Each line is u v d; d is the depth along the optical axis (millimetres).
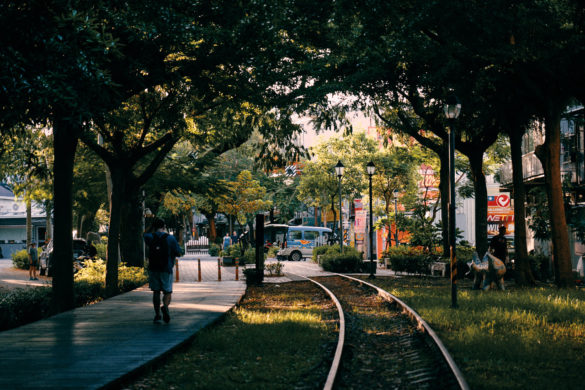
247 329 10258
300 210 65625
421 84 17609
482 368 6980
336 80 18688
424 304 13523
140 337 8992
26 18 7176
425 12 13336
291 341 9133
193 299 15031
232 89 14648
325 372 7219
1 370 6773
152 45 12023
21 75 7148
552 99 16812
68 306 13656
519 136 18344
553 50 14750
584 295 14703
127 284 18953
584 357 7547
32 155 12844
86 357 7508
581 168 21125
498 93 17141
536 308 12172
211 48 13203
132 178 19469
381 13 13078
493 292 16172
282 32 13961
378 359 8172
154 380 6859
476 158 21922
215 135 19156
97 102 8328
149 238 10477
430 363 7582
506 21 13094
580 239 21156
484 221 21812
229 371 7211
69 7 7391
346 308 14562
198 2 11922
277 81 15633
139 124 19047
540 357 7496
